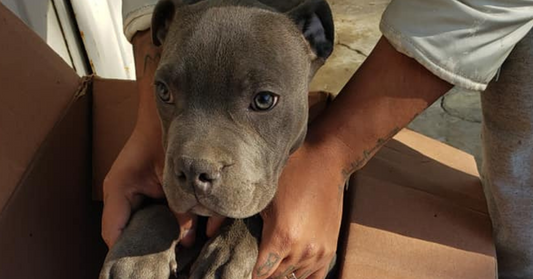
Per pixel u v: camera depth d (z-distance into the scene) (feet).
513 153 1.89
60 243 1.82
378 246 1.74
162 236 1.59
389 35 1.56
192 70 1.38
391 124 1.66
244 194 1.39
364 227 1.78
